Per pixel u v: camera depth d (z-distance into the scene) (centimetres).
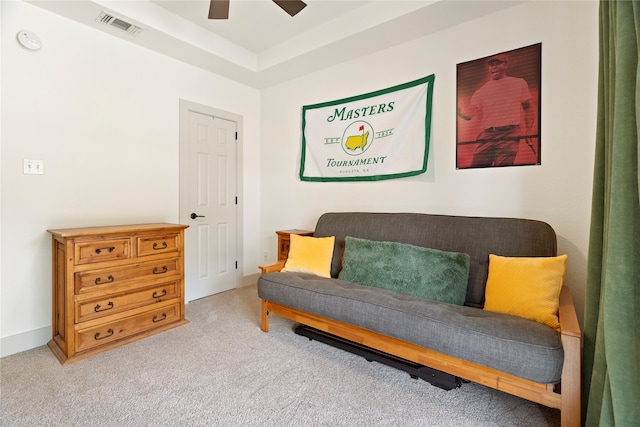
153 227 234
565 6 199
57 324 215
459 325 146
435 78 253
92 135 245
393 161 276
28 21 212
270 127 380
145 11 240
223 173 350
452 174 245
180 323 251
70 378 173
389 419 143
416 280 202
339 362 194
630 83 99
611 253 101
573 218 198
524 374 128
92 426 136
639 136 90
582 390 133
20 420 139
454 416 146
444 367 155
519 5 214
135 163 273
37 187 218
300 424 139
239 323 257
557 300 152
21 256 211
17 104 208
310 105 336
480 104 231
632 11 99
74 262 194
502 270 176
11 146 206
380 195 287
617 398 96
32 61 214
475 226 211
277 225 376
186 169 312
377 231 249
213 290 341
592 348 131
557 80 202
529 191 212
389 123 278
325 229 280
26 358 197
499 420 143
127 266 220
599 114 134
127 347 211
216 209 343
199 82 323
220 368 185
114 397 156
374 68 288
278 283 220
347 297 185
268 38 300
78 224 238
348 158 307
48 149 222
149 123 282
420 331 155
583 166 194
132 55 269
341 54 292
